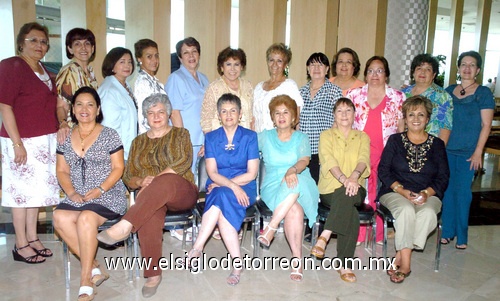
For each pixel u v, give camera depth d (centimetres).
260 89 364
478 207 505
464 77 356
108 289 283
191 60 353
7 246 353
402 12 470
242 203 297
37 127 307
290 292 284
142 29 466
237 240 296
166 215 293
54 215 276
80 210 278
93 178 290
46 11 823
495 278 314
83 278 267
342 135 331
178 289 285
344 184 308
